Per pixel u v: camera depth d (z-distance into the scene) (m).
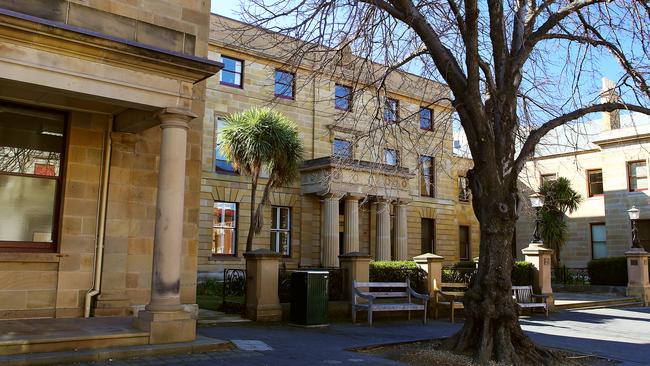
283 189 26.39
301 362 7.50
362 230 29.14
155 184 10.29
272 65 23.59
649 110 9.23
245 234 25.16
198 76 8.92
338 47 10.02
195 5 10.91
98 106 9.50
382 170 12.11
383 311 13.69
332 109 27.62
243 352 8.12
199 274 23.55
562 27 9.84
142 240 10.03
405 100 20.39
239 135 20.52
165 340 8.01
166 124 8.59
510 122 8.84
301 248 26.67
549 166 34.16
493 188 8.49
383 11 9.36
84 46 7.81
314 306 11.49
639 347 9.99
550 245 28.84
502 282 8.21
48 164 9.52
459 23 9.07
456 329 11.79
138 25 8.60
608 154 31.70
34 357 6.70
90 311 9.40
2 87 8.45
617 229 30.89
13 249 9.02
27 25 7.27
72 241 9.42
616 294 22.88
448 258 33.41
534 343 8.24
